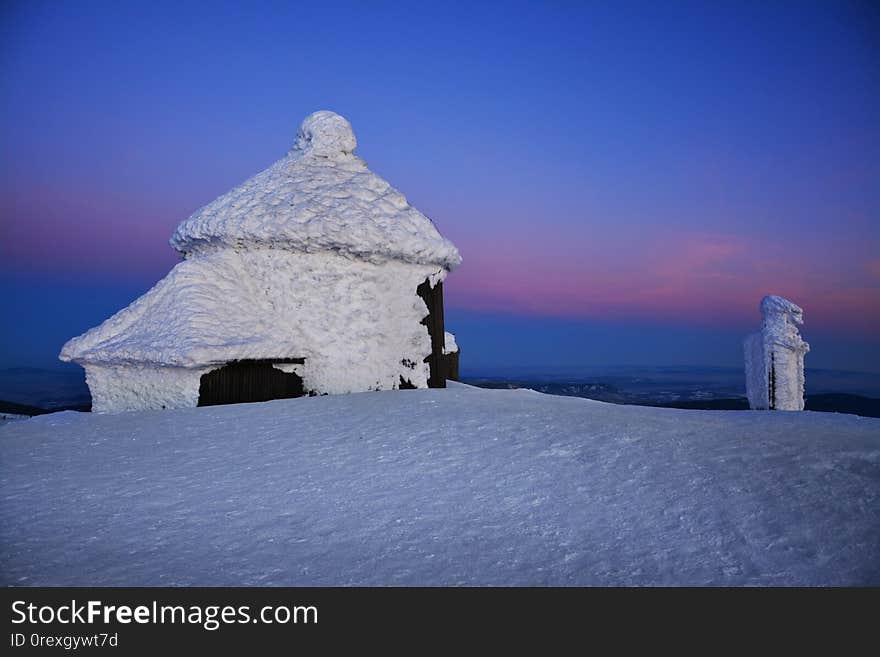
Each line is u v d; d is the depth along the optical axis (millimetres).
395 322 13273
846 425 10117
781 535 6086
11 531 6113
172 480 7566
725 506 6652
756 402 21391
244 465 8062
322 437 9102
